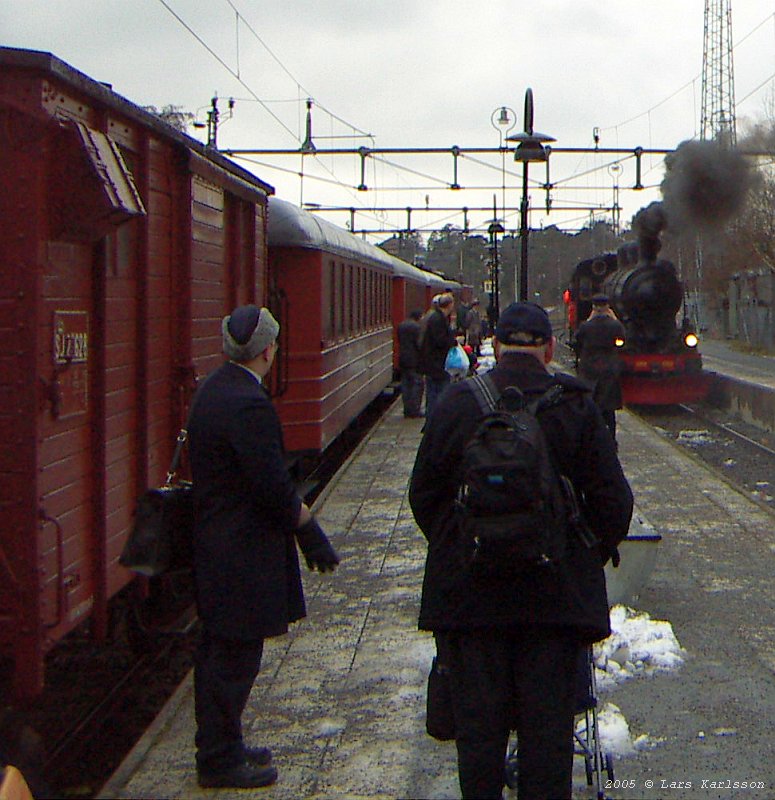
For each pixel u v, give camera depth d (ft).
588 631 12.40
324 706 18.58
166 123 20.90
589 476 12.64
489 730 12.39
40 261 14.94
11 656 14.84
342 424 48.24
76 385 16.49
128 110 18.38
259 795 15.17
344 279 48.60
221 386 14.96
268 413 14.76
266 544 15.02
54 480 15.57
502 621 12.22
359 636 22.50
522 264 46.06
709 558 28.96
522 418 12.27
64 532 16.05
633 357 74.79
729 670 20.20
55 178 15.43
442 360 46.60
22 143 14.83
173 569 15.29
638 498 37.70
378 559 29.45
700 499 37.52
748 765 16.07
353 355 52.19
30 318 14.76
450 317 46.75
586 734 15.39
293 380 40.34
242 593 14.85
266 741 17.12
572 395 12.65
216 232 25.48
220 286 25.96
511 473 11.69
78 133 15.51
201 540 15.01
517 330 12.95
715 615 23.73
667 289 75.72
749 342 182.80
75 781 17.54
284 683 19.70
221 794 15.21
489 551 11.76
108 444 17.92
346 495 38.99
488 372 13.00
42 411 15.07
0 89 14.80
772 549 30.01
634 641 21.12
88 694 21.13
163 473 21.15
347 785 15.47
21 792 12.32
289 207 40.52
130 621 22.39
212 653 15.26
